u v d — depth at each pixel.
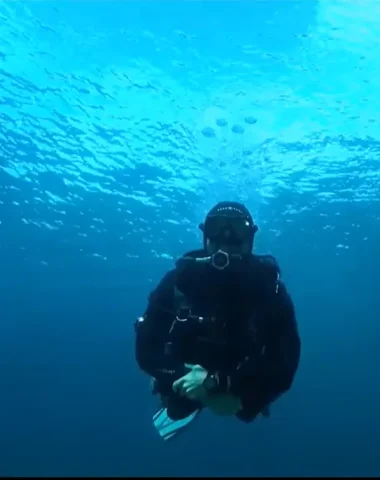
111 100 11.06
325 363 31.39
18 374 40.34
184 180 12.65
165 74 10.84
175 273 2.86
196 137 11.52
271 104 11.05
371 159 12.11
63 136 11.75
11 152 12.28
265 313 2.68
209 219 2.83
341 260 17.41
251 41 10.77
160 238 15.88
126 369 35.66
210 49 10.80
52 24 10.21
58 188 13.56
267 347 2.76
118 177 12.90
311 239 15.60
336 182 12.73
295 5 10.69
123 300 23.66
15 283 22.17
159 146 11.84
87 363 35.94
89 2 10.34
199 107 11.12
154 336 2.97
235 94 11.01
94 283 21.44
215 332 2.70
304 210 13.81
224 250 2.78
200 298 2.71
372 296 21.22
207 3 10.83
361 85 10.90
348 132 11.55
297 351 2.73
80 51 10.53
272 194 13.00
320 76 10.82
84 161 12.44
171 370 2.87
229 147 11.64
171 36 10.74
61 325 28.75
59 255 18.41
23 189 13.77
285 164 12.05
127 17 10.61
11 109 11.16
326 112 11.23
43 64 10.54
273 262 2.72
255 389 2.68
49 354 34.31
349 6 10.66
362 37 10.64
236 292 2.64
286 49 10.72
